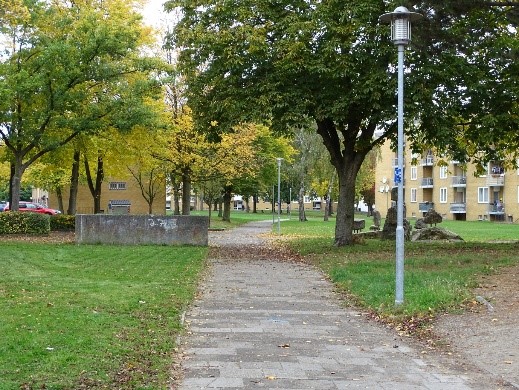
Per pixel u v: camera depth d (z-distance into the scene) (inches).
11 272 582.6
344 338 347.3
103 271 610.5
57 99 1023.0
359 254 781.9
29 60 1051.9
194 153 1416.1
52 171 1561.3
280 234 1390.3
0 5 834.8
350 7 725.3
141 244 946.7
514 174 2516.0
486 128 818.8
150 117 1080.8
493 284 505.4
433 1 681.0
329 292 514.0
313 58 755.4
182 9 867.4
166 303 430.9
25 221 1103.6
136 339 315.9
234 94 796.0
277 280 582.6
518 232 1523.1
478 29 789.2
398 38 415.5
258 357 301.0
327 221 2293.3
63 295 443.8
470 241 1074.7
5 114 1034.1
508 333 347.6
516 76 784.9
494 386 257.3
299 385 254.7
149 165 1403.8
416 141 922.1
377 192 3253.0
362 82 728.3
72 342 295.7
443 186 2945.4
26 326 328.5
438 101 773.9
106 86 1085.1
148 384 242.2
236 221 2266.2
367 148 887.1
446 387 255.0
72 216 1275.8
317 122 861.2
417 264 645.3
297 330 366.9
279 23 776.9
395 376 271.1
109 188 2239.2
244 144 1472.7
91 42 1021.2
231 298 480.4
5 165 1916.8
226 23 823.1
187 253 819.4
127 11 1262.3
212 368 278.5
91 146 1211.9
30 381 233.8
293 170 2193.7
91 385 235.3
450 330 359.6
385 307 421.1
